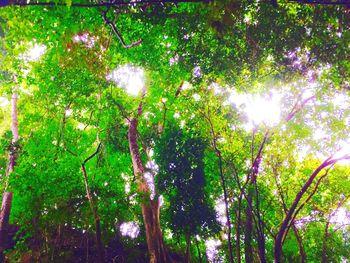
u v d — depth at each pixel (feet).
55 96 59.57
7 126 78.95
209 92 55.42
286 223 50.49
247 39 36.96
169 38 44.29
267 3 33.14
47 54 51.52
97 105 58.54
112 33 41.83
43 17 34.40
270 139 58.75
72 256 57.00
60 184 50.75
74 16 33.22
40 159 57.62
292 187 66.13
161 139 60.54
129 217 60.18
